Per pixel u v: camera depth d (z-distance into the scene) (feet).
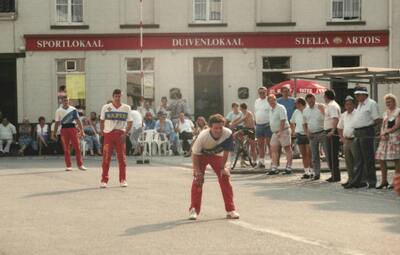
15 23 127.44
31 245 37.40
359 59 130.31
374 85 79.36
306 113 71.05
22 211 49.42
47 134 119.34
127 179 71.77
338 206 51.88
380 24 130.21
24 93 127.44
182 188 63.36
